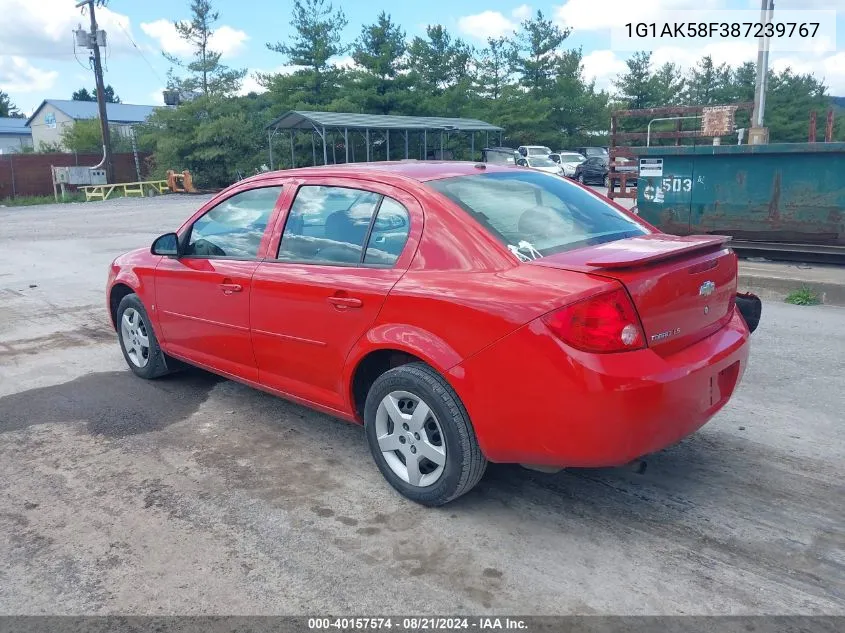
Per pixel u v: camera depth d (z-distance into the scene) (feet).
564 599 9.74
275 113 142.61
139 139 140.56
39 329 25.45
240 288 14.79
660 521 11.62
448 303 11.13
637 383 10.03
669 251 10.84
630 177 45.21
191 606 9.81
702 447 14.23
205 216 16.44
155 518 12.12
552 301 10.17
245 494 12.89
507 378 10.57
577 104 173.27
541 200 13.20
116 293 19.76
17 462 14.42
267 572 10.53
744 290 27.48
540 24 172.14
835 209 28.68
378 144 144.46
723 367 11.53
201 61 140.46
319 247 13.67
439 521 11.79
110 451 14.84
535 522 11.68
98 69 122.31
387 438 12.48
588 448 10.25
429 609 9.62
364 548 11.08
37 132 251.60
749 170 30.17
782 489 12.53
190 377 19.47
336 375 13.19
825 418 15.47
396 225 12.52
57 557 11.03
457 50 170.60
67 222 70.54
